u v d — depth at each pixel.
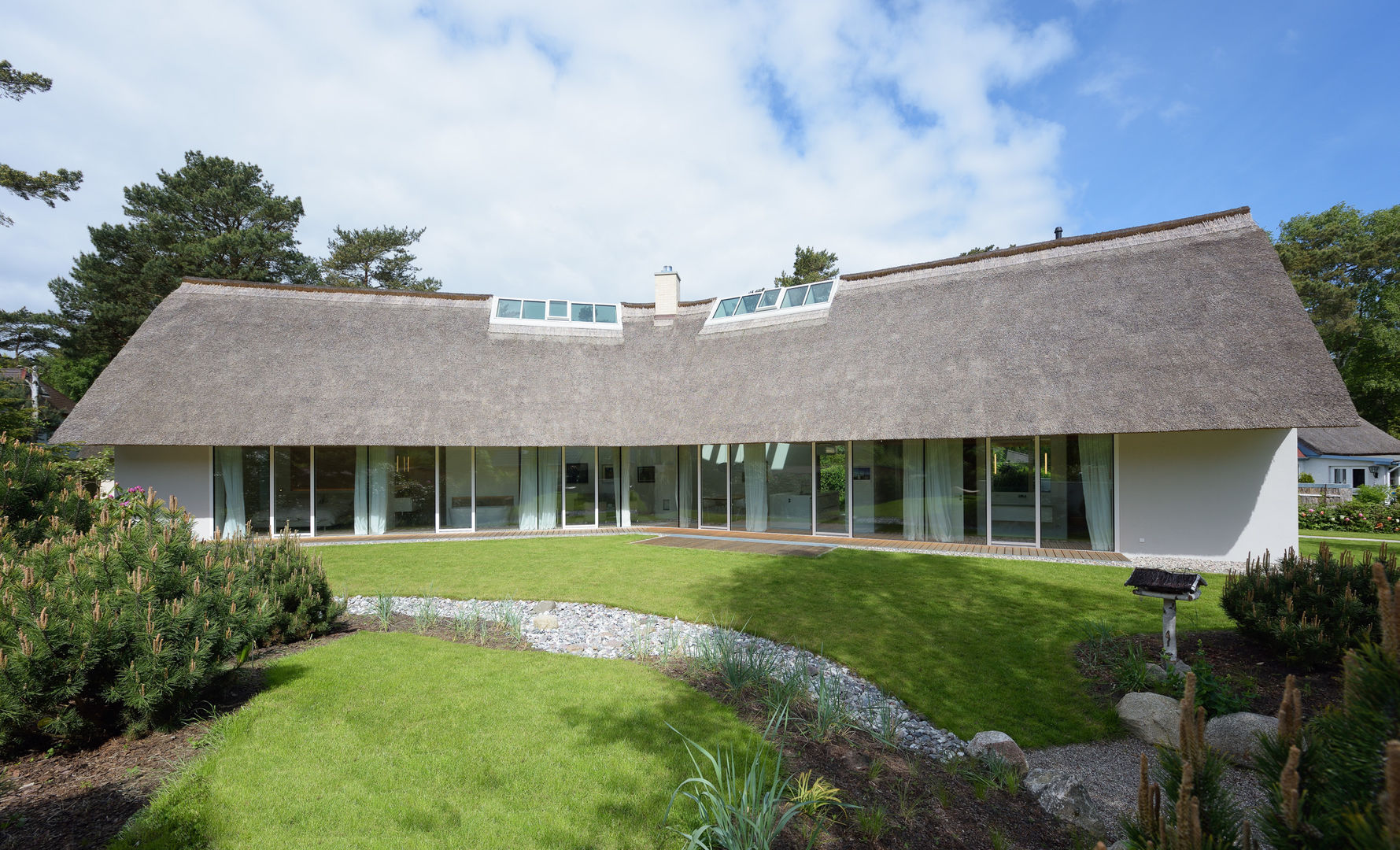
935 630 8.74
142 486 16.91
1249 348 12.37
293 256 36.91
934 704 6.61
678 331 22.20
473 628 8.70
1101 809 4.87
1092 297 14.95
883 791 4.79
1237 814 2.50
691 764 4.93
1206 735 5.87
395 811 4.25
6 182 18.22
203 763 4.84
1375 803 2.07
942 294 17.50
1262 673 7.04
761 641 8.48
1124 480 13.88
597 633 8.94
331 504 18.50
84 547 5.55
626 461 20.89
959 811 4.62
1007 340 15.17
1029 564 13.15
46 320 33.19
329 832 4.01
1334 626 6.83
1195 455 13.23
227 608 5.81
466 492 19.48
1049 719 6.34
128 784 4.62
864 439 15.34
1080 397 13.27
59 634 4.69
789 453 18.36
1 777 4.66
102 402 16.16
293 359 18.14
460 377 19.11
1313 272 46.12
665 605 10.22
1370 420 45.19
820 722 5.71
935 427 14.45
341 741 5.28
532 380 19.78
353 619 9.53
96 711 5.23
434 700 6.18
